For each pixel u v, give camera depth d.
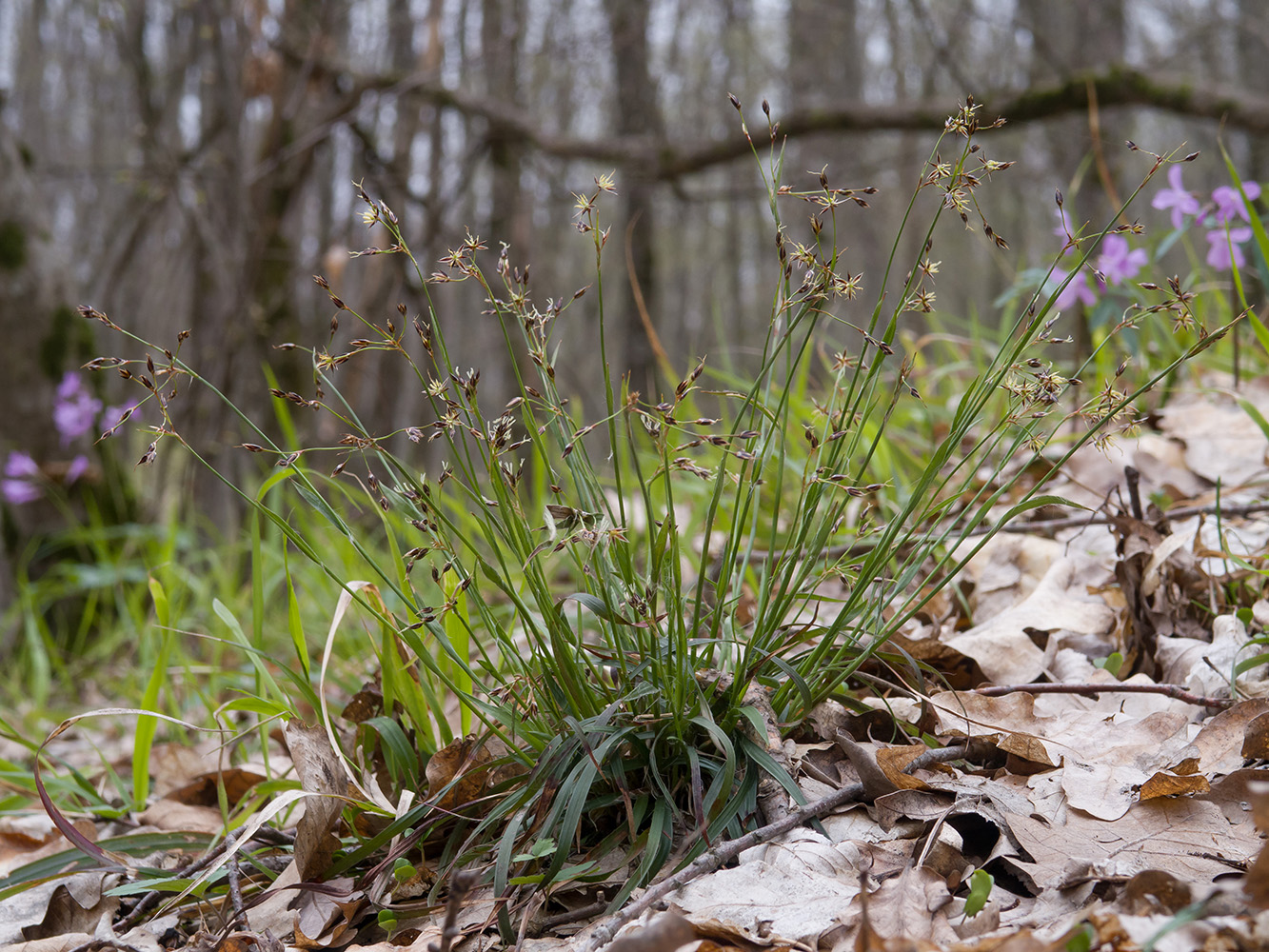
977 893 0.58
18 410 1.77
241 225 2.03
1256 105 1.94
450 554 0.65
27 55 5.95
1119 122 3.15
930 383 1.26
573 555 0.67
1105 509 0.79
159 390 0.63
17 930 0.69
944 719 0.70
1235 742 0.65
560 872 0.63
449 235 2.37
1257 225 0.83
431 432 0.65
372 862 0.69
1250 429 0.95
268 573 1.29
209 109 2.24
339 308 0.62
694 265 6.84
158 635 1.16
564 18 3.37
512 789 0.67
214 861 0.70
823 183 0.61
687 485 1.13
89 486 1.82
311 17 2.31
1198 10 4.98
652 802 0.66
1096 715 0.70
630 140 2.43
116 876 0.72
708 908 0.59
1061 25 4.26
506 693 0.67
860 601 0.68
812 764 0.67
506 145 2.60
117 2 2.03
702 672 0.66
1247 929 0.53
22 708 1.35
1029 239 5.26
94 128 6.04
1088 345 1.11
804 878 0.60
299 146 2.01
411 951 0.61
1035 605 0.80
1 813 0.83
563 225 4.39
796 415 1.01
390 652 0.73
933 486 0.99
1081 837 0.61
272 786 0.74
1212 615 0.77
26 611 1.49
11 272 1.78
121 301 3.93
